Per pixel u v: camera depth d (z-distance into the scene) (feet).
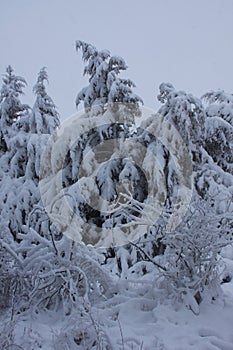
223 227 14.23
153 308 13.96
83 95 27.63
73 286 12.83
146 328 12.35
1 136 34.99
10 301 15.23
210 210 14.49
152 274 15.79
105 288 15.10
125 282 14.93
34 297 14.53
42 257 14.55
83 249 15.42
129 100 25.34
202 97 30.96
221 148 27.66
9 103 35.06
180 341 11.50
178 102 23.76
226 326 12.30
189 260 13.97
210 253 14.90
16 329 12.77
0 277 15.02
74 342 11.21
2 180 30.09
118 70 26.91
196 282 13.65
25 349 11.17
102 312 13.38
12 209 27.81
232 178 26.35
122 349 10.81
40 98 31.35
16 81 36.32
